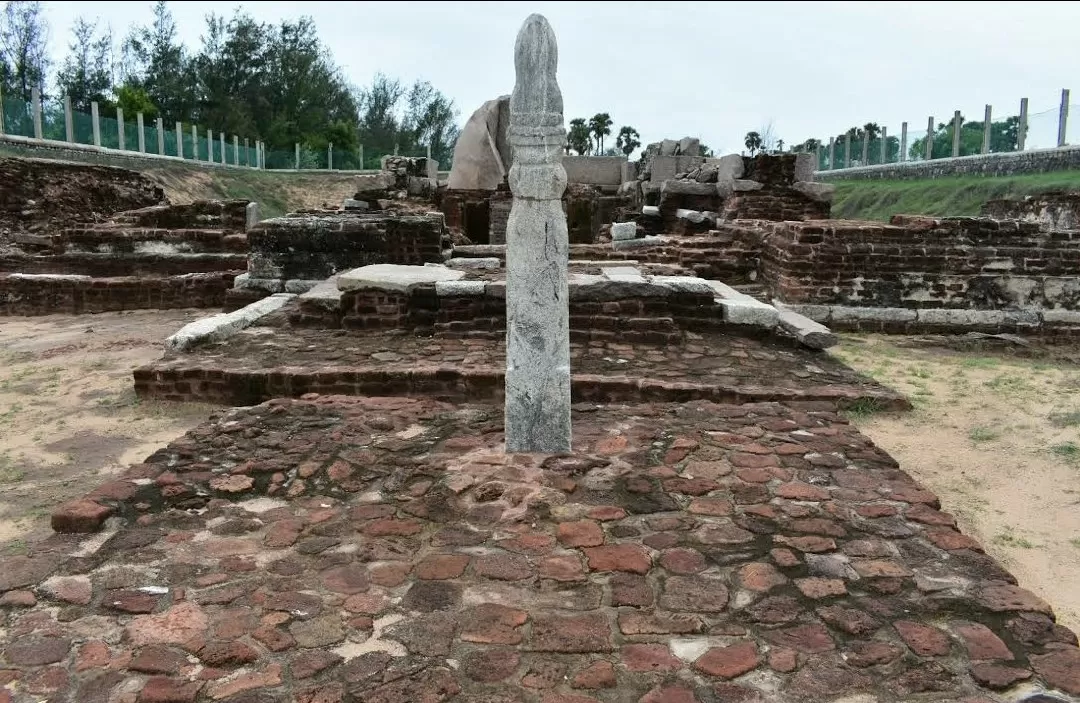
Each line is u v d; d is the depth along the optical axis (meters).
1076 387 7.50
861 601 3.24
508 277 4.72
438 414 5.61
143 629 3.10
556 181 4.56
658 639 3.01
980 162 29.95
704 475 4.52
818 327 8.30
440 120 68.19
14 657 2.93
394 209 17.95
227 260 14.92
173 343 7.79
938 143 35.12
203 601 3.29
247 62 54.16
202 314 12.62
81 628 3.12
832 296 10.88
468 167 23.47
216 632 3.08
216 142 40.16
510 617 3.16
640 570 3.49
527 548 3.70
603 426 5.37
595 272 9.61
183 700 2.70
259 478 4.49
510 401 4.79
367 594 3.33
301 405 5.78
